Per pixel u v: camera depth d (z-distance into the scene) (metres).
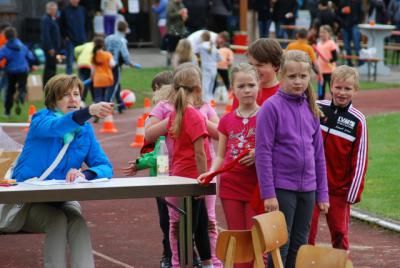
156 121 14.46
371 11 63.69
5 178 12.51
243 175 12.41
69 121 12.32
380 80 51.69
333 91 13.39
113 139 31.03
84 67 38.81
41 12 59.62
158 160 13.51
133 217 19.12
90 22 59.28
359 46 56.00
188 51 30.88
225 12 57.75
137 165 14.09
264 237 10.31
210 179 12.02
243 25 64.31
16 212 12.47
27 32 58.22
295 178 11.89
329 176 13.41
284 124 11.89
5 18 58.69
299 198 11.97
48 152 12.81
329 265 10.05
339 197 13.46
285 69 11.97
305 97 12.16
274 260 10.69
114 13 56.81
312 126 12.14
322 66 41.03
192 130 13.58
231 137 12.59
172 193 12.01
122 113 38.69
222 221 18.67
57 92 12.92
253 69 12.59
